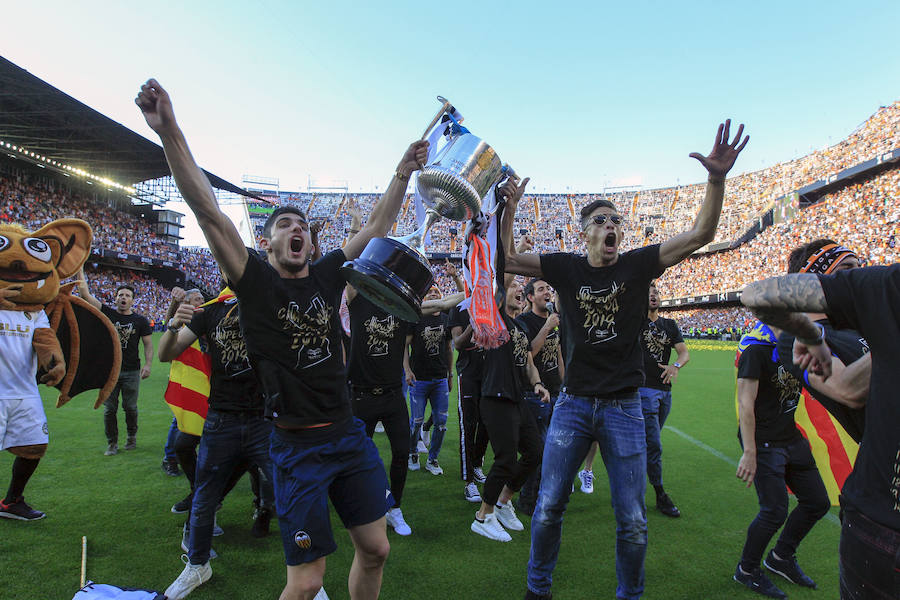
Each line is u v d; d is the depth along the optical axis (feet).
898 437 4.51
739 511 14.73
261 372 7.47
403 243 7.84
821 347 5.37
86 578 9.96
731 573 10.94
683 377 48.67
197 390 12.63
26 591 9.43
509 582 10.32
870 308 4.59
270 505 11.98
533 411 16.10
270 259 8.59
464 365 15.87
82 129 85.40
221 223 6.86
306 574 7.20
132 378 19.86
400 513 12.99
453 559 11.35
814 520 10.45
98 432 22.70
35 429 12.84
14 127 84.38
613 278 9.39
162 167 105.09
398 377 13.46
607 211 9.59
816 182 108.37
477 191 8.62
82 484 15.69
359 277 7.69
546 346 17.07
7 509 12.74
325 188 187.62
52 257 13.92
